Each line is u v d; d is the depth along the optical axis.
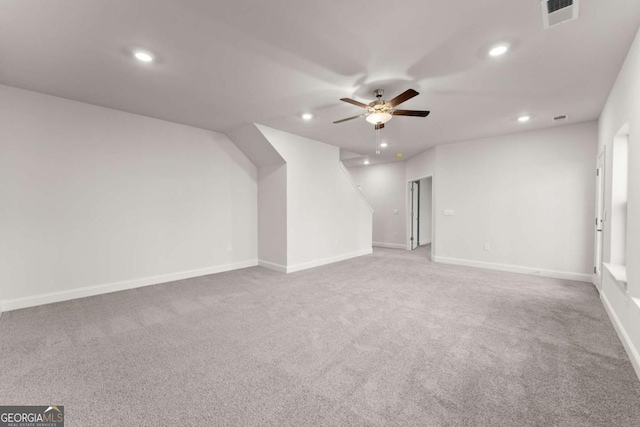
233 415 1.58
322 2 1.79
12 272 3.14
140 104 3.58
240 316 2.99
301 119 4.15
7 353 2.23
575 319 2.87
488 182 5.19
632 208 2.19
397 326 2.73
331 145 5.85
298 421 1.54
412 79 2.84
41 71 2.71
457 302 3.40
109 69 2.66
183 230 4.50
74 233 3.53
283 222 5.01
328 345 2.37
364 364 2.09
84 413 1.59
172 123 4.35
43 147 3.30
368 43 2.24
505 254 5.04
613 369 2.00
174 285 4.14
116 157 3.83
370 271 5.04
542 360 2.12
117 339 2.47
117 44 2.25
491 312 3.07
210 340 2.46
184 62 2.53
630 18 1.91
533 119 4.12
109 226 3.79
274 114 3.93
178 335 2.55
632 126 2.20
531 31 2.07
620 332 2.42
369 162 8.12
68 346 2.34
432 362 2.11
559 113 3.85
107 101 3.49
